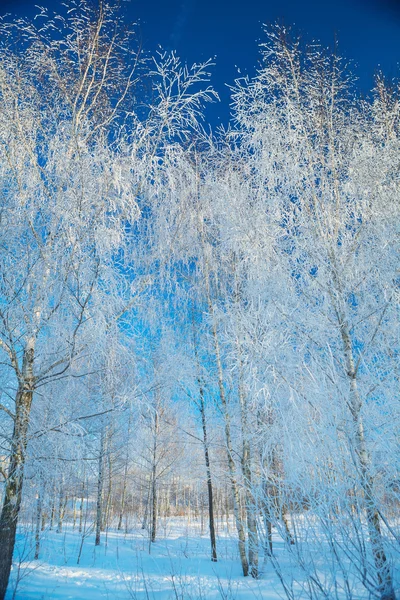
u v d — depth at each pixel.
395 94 6.59
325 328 5.59
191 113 7.86
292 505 3.29
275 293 6.07
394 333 5.35
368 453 3.94
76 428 6.20
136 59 7.79
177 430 12.06
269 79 6.79
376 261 5.72
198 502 21.98
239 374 7.31
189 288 10.64
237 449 9.24
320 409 4.03
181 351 10.03
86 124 7.35
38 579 8.00
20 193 6.59
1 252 6.00
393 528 3.05
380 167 6.08
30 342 6.47
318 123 6.46
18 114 6.89
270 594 5.29
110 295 6.55
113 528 22.80
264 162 6.77
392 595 2.79
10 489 5.89
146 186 7.82
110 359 6.57
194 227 10.47
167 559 11.03
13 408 6.75
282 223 6.63
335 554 2.92
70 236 6.29
